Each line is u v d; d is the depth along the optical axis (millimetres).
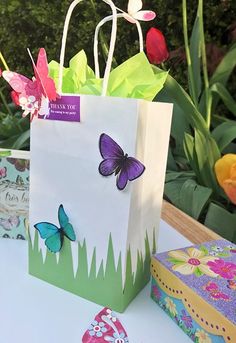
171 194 588
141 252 291
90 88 267
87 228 274
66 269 294
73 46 816
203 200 546
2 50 851
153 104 263
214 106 701
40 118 276
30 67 856
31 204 302
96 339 242
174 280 259
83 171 266
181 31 765
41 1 812
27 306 278
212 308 224
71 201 278
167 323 264
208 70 750
